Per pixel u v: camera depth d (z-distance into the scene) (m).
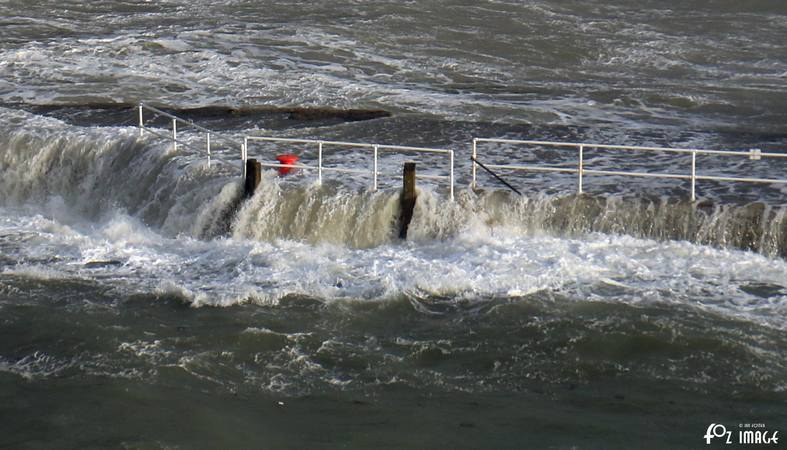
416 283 58.50
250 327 54.91
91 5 140.38
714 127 87.62
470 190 65.88
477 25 132.12
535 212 64.19
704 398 48.16
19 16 132.00
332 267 61.22
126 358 52.22
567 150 78.00
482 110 91.94
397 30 128.00
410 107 93.00
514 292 57.19
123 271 62.69
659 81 108.19
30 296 59.31
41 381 50.50
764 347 51.47
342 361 51.84
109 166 77.06
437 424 46.81
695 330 52.84
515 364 51.19
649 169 72.56
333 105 94.00
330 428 46.69
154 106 92.62
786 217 60.22
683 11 145.00
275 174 69.88
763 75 111.56
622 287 57.22
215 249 65.38
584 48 122.12
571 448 44.88
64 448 45.47
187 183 71.25
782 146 80.50
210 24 130.00
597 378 49.97
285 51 116.06
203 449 45.38
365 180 69.81
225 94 97.81
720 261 59.56
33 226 71.12
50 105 92.44
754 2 148.25
